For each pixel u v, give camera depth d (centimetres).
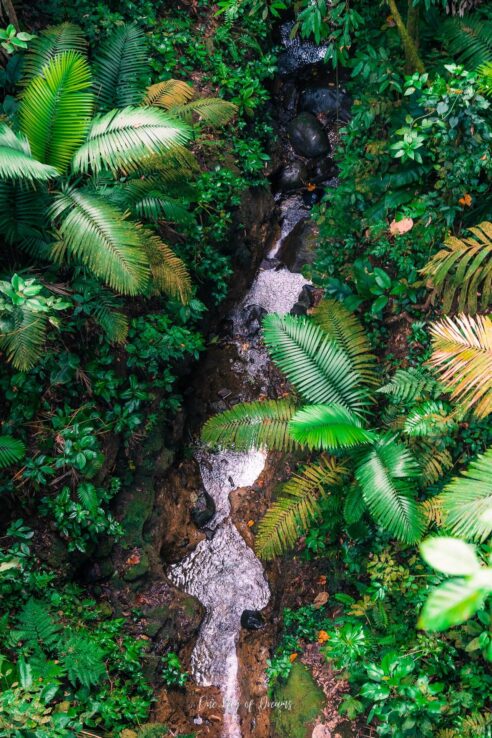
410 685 403
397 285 586
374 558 521
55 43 530
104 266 436
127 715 477
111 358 543
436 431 493
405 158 555
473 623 439
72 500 515
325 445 460
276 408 543
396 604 500
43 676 418
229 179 665
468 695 421
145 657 534
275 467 664
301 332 545
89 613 512
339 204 667
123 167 498
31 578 476
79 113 441
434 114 576
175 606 577
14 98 502
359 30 711
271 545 524
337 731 481
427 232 579
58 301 437
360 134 666
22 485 492
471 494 346
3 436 467
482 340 360
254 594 618
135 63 570
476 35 627
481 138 539
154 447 602
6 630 438
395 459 485
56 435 507
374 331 607
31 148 445
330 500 538
